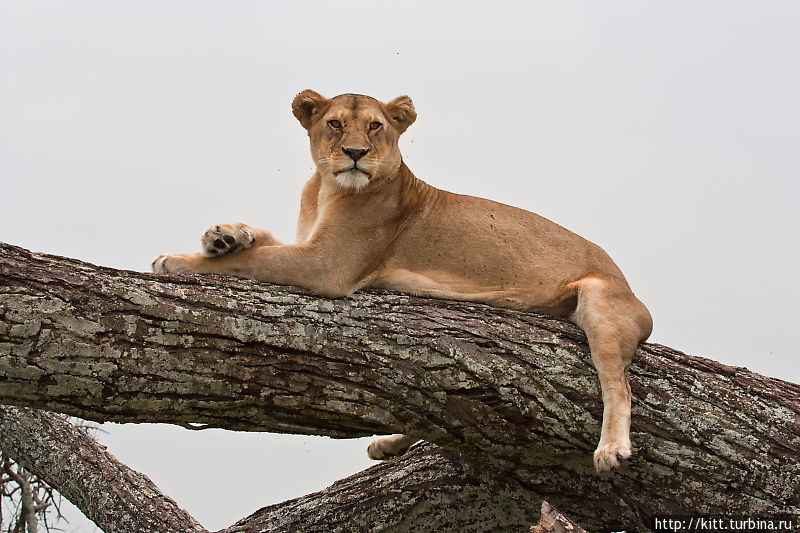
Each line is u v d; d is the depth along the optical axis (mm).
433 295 10906
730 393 9789
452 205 11383
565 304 10742
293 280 10344
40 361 7727
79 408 8086
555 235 11195
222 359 8352
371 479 11602
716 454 9461
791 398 9938
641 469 9578
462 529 11023
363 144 11094
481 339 9398
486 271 10930
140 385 8070
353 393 8836
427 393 9039
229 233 10148
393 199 11180
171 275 8766
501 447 9508
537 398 9336
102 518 12375
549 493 10188
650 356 10062
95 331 7914
